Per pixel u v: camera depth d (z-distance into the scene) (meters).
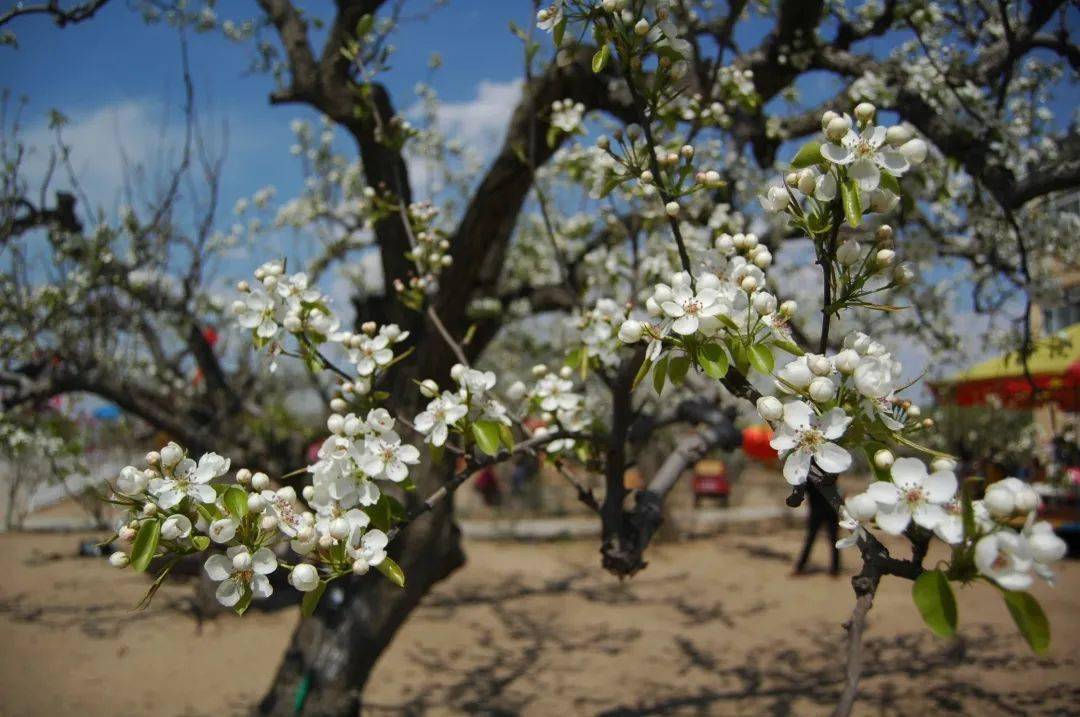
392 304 4.55
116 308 5.54
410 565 4.01
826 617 6.77
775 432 1.27
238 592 1.38
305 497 1.54
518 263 7.61
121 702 4.73
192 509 1.41
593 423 2.46
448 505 4.14
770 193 1.39
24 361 5.38
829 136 1.27
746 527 12.15
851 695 1.09
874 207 1.32
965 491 1.04
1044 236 3.49
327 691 3.96
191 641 5.99
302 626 4.25
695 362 1.38
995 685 4.82
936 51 3.54
